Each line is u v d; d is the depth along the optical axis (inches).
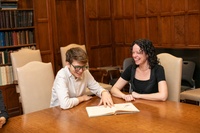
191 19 169.9
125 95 93.9
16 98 175.5
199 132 62.6
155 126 67.2
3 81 169.6
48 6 185.6
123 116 75.7
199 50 163.8
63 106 84.2
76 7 201.3
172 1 178.5
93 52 211.8
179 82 106.1
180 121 69.8
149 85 96.3
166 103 86.1
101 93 94.3
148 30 195.8
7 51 171.9
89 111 80.4
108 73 206.4
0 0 165.0
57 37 192.2
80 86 94.7
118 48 220.7
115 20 218.5
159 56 113.2
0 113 75.4
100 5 212.7
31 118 77.8
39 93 109.3
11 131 69.2
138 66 100.1
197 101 138.3
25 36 178.2
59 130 67.7
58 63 194.4
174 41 180.7
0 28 166.4
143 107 82.7
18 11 172.7
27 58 158.4
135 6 201.9
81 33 205.2
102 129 67.0
